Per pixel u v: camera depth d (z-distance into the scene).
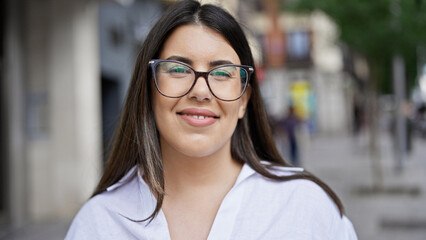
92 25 7.79
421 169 11.69
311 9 8.68
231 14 1.51
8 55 6.76
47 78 7.17
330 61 32.31
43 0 7.16
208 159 1.48
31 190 7.11
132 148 1.60
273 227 1.40
